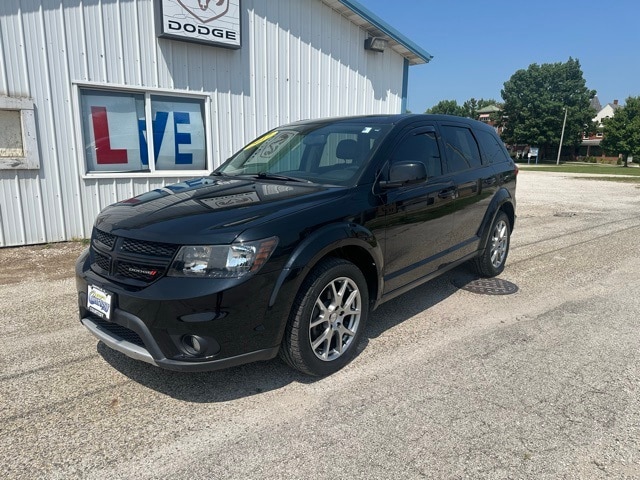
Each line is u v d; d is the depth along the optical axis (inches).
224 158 334.0
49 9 252.4
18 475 90.3
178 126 312.7
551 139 2532.0
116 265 114.0
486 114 3814.0
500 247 224.2
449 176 175.9
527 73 2576.3
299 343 117.0
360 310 134.6
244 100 337.7
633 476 90.5
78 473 91.0
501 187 214.8
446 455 96.3
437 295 196.5
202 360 105.4
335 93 394.3
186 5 291.1
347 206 129.4
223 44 311.4
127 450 97.8
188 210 119.9
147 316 104.7
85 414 110.3
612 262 252.8
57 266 232.8
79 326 160.9
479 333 157.3
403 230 149.3
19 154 258.8
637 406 114.5
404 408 112.9
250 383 124.6
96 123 280.4
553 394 119.6
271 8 339.9
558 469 92.4
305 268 114.2
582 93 2529.5
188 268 104.5
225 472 91.5
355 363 135.6
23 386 122.0
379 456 96.0
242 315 106.3
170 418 109.0
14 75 247.3
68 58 262.2
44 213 269.0
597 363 136.4
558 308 181.8
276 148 174.1
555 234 334.6
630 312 177.8
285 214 116.5
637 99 2306.8
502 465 93.4
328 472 91.5
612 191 678.5
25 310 175.3
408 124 164.2
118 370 130.6
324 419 108.7
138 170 299.9
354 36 398.3
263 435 102.9
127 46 280.7
